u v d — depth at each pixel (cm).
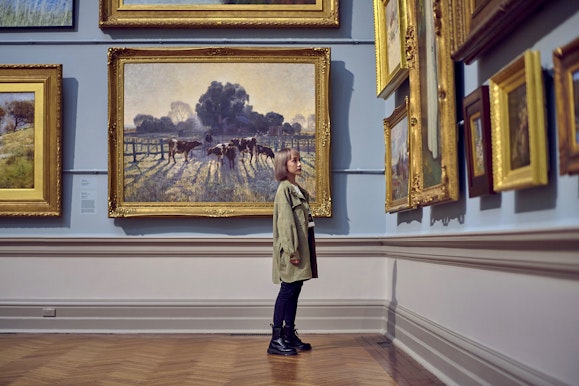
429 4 509
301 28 799
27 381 498
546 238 295
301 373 525
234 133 789
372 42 800
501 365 368
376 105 798
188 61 791
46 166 776
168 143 786
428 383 482
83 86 795
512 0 318
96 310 774
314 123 788
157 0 794
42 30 796
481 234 377
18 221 784
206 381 495
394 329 695
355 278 782
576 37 268
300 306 775
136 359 596
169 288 779
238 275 780
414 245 597
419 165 561
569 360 294
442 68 461
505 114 356
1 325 773
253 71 792
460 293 465
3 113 780
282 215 608
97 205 786
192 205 781
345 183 793
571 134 274
